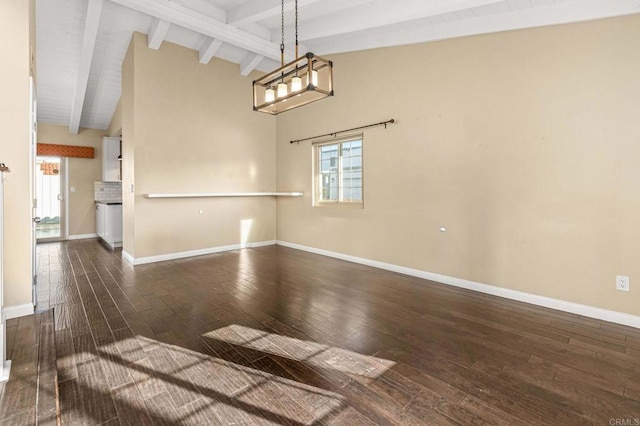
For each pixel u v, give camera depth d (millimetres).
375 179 4277
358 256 4562
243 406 1567
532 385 1744
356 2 3400
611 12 2496
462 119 3406
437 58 3592
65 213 6828
